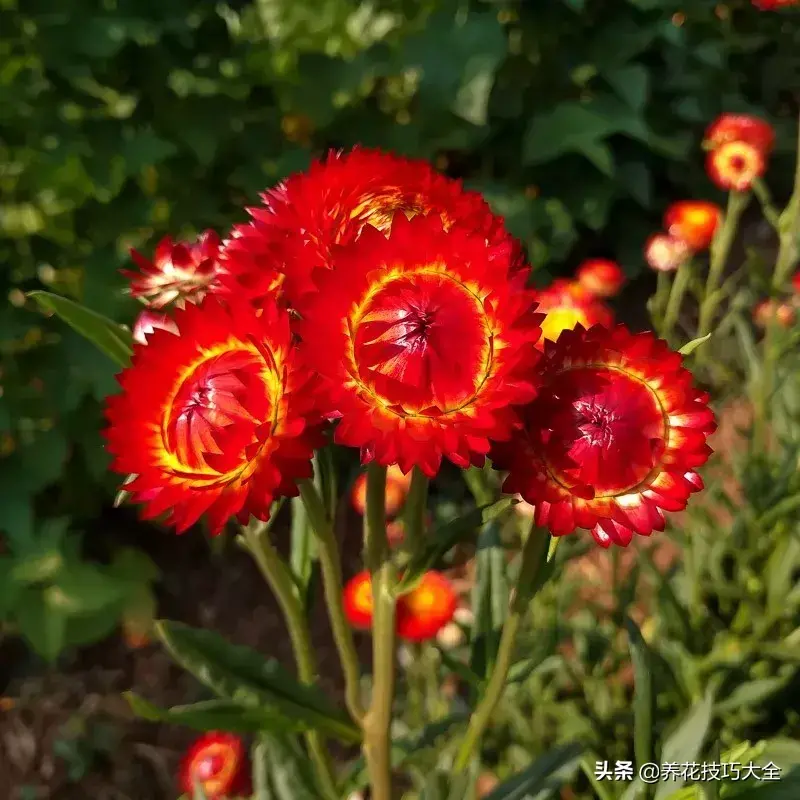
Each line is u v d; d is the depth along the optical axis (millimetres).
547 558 187
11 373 530
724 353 585
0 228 535
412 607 316
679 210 392
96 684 531
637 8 752
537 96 752
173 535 606
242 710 196
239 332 157
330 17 681
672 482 158
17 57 518
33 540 535
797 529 357
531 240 684
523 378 147
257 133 624
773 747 259
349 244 149
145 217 562
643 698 226
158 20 545
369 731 209
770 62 899
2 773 495
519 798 225
